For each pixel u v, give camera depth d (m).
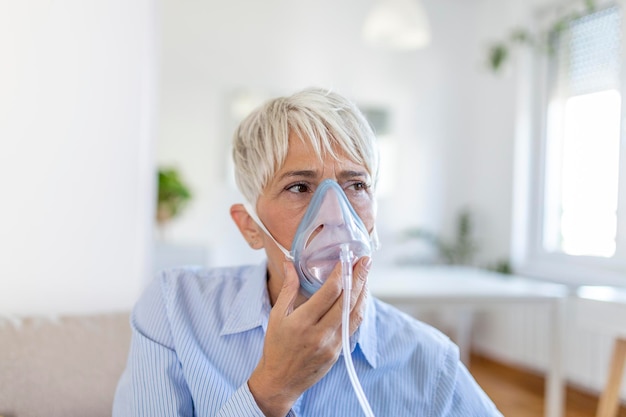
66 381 1.07
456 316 4.00
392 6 2.74
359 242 0.74
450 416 0.90
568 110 3.41
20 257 1.28
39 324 1.12
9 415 1.01
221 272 1.03
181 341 0.88
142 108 1.38
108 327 1.17
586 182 3.26
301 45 3.96
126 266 1.37
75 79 1.31
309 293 0.79
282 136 0.82
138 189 1.38
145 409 0.85
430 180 4.18
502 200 3.83
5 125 1.26
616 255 3.02
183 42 3.76
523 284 2.42
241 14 3.86
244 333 0.90
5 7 1.26
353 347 0.86
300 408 0.85
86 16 1.32
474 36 4.20
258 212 0.88
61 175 1.31
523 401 3.04
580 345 3.06
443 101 4.20
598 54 3.18
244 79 3.87
